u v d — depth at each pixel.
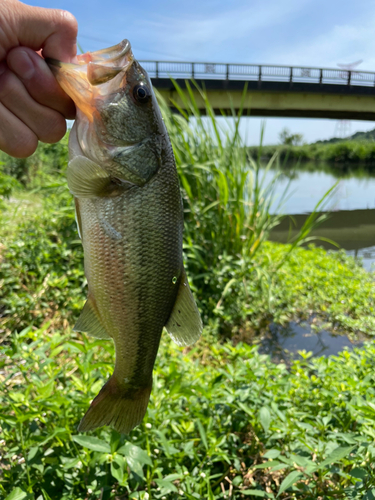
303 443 0.36
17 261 0.82
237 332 0.84
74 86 0.24
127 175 0.25
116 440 0.31
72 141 0.25
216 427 0.41
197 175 0.93
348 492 0.33
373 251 1.69
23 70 0.23
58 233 0.98
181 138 1.00
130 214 0.25
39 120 0.25
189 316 0.28
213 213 0.95
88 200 0.25
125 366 0.27
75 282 0.81
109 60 0.25
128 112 0.25
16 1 0.23
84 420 0.26
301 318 0.94
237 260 0.95
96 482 0.32
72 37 0.25
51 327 0.69
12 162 1.91
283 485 0.30
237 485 0.36
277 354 0.78
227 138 1.03
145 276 0.26
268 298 0.90
